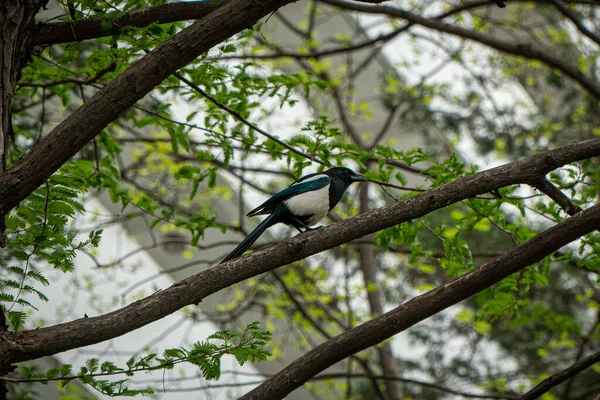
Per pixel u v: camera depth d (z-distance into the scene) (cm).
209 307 1706
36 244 548
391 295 1734
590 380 1590
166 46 554
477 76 1712
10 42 607
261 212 896
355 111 1647
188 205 1439
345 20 1886
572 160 643
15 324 534
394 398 1404
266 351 542
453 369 1706
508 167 642
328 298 1558
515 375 1683
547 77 1756
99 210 1638
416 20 1289
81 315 1455
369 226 605
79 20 670
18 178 534
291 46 1750
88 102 546
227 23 557
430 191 622
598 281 841
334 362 634
